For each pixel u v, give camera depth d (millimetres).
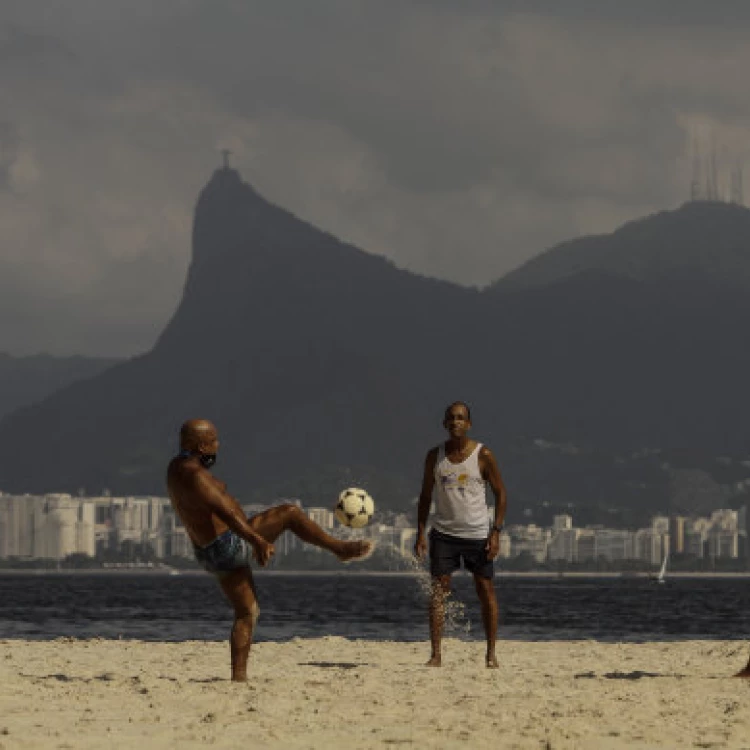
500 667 21000
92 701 15828
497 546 20172
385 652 26297
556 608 103875
